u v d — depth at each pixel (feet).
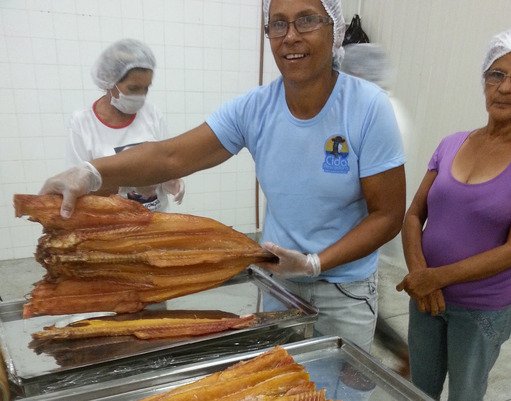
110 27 10.13
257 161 4.37
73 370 3.00
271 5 3.63
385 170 3.82
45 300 3.49
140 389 2.93
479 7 8.58
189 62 11.07
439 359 5.41
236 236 3.87
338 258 3.85
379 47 6.44
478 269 4.46
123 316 3.72
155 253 3.60
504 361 7.68
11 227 10.55
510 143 4.56
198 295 4.23
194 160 4.50
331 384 3.10
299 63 3.60
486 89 4.62
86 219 3.47
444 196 4.90
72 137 6.49
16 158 10.17
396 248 8.04
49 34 9.66
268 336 3.66
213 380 2.91
